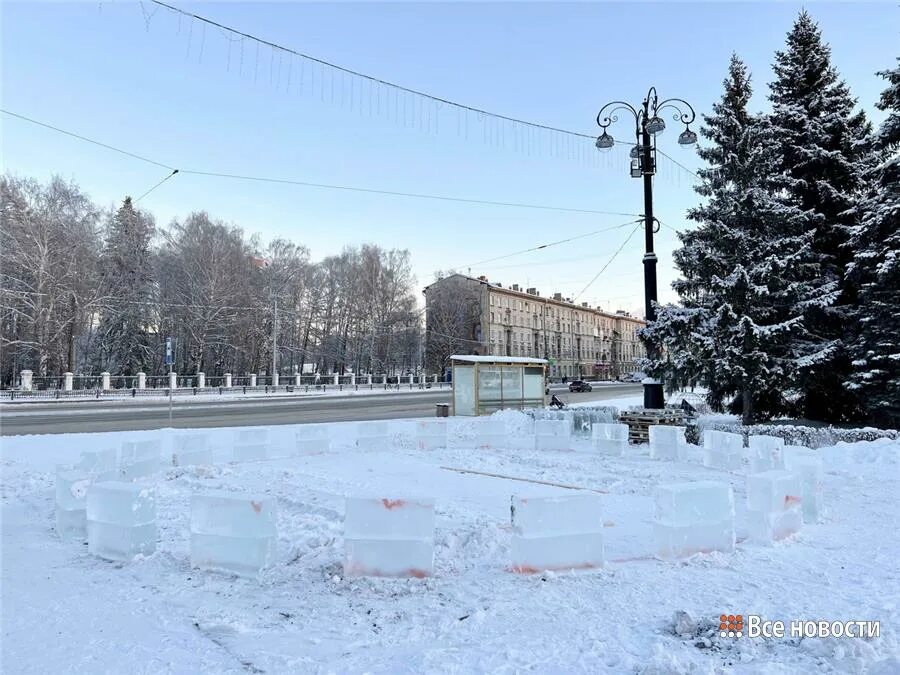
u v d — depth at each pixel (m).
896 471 9.36
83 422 21.67
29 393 35.34
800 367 15.20
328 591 4.61
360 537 4.92
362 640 3.70
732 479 9.15
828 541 5.80
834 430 11.98
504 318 82.56
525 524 4.96
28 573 5.11
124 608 4.27
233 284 56.84
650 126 14.69
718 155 16.31
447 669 3.25
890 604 4.06
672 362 15.05
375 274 68.50
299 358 67.44
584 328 103.81
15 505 8.03
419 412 27.69
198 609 4.25
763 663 3.27
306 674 3.24
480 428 13.87
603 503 7.71
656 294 15.30
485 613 4.06
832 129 17.70
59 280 44.16
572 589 4.55
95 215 48.34
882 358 14.18
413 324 72.00
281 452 12.83
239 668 3.32
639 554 5.48
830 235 17.03
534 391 23.02
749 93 16.62
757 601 4.20
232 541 5.04
